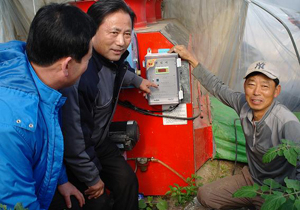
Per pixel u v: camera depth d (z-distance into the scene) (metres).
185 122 2.55
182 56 2.36
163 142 2.60
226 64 3.80
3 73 1.27
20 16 3.54
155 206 2.65
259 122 1.96
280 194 1.43
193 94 3.13
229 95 2.27
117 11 1.78
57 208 1.71
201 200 2.29
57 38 1.24
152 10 2.81
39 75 1.32
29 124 1.21
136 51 2.38
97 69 1.88
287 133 1.85
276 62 3.51
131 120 2.50
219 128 3.15
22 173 1.22
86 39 1.31
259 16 3.49
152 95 2.41
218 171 3.01
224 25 3.68
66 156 1.71
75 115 1.64
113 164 2.15
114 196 2.18
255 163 2.13
